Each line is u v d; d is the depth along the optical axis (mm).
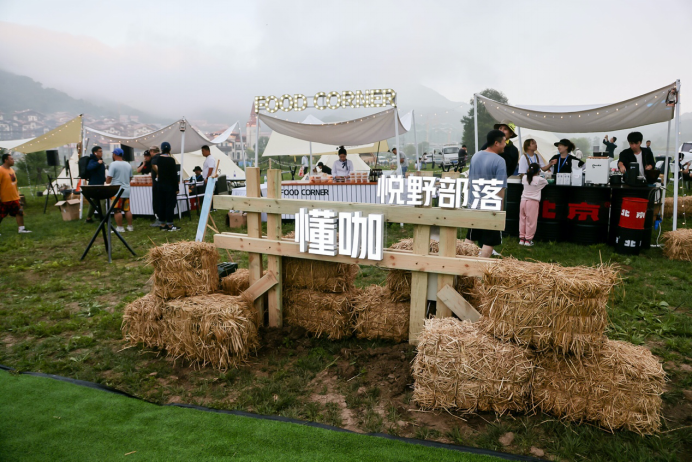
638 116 7512
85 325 4180
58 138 13383
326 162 20297
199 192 12062
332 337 3680
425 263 3260
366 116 8258
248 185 3799
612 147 15930
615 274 2492
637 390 2426
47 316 4461
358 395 2885
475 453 2266
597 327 2449
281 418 2607
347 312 3666
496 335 2652
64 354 3568
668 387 2932
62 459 2256
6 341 3857
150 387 3027
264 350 3566
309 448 2320
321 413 2684
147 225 9992
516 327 2545
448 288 3268
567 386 2529
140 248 7535
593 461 2217
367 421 2584
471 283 3605
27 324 4254
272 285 3791
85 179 10141
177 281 3490
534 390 2596
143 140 12227
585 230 7230
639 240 6391
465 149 23422
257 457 2250
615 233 6953
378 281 5496
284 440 2391
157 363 3400
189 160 18109
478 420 2592
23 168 28219
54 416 2635
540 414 2623
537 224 7566
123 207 9273
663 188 6836
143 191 10984
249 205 3766
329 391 2963
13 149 13859
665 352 3406
